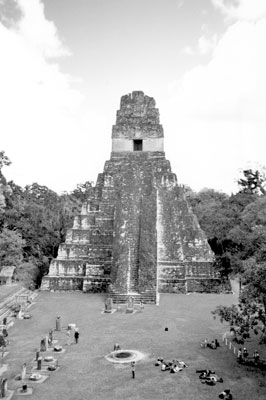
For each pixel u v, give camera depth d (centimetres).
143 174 4753
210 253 4397
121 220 4166
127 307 3092
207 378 1705
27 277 4284
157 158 5184
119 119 5412
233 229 3130
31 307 3303
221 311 1941
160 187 4769
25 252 4728
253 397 1531
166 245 4331
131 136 5316
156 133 5294
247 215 3034
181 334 2414
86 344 2250
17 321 2819
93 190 4972
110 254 4197
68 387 1659
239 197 4416
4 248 4253
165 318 2839
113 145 5325
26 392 1611
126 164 5066
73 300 3609
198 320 2764
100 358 2011
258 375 1753
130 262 3797
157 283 3741
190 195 7519
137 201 4378
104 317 2906
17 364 1938
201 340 2284
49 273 4303
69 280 4178
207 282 4022
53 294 3950
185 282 3969
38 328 2620
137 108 5434
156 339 2317
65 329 2589
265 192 5456
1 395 1570
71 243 4491
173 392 1591
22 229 4791
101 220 4559
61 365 1920
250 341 2252
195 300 3562
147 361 1956
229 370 1817
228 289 3975
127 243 3941
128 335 2411
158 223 4478
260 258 1952
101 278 4056
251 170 5506
